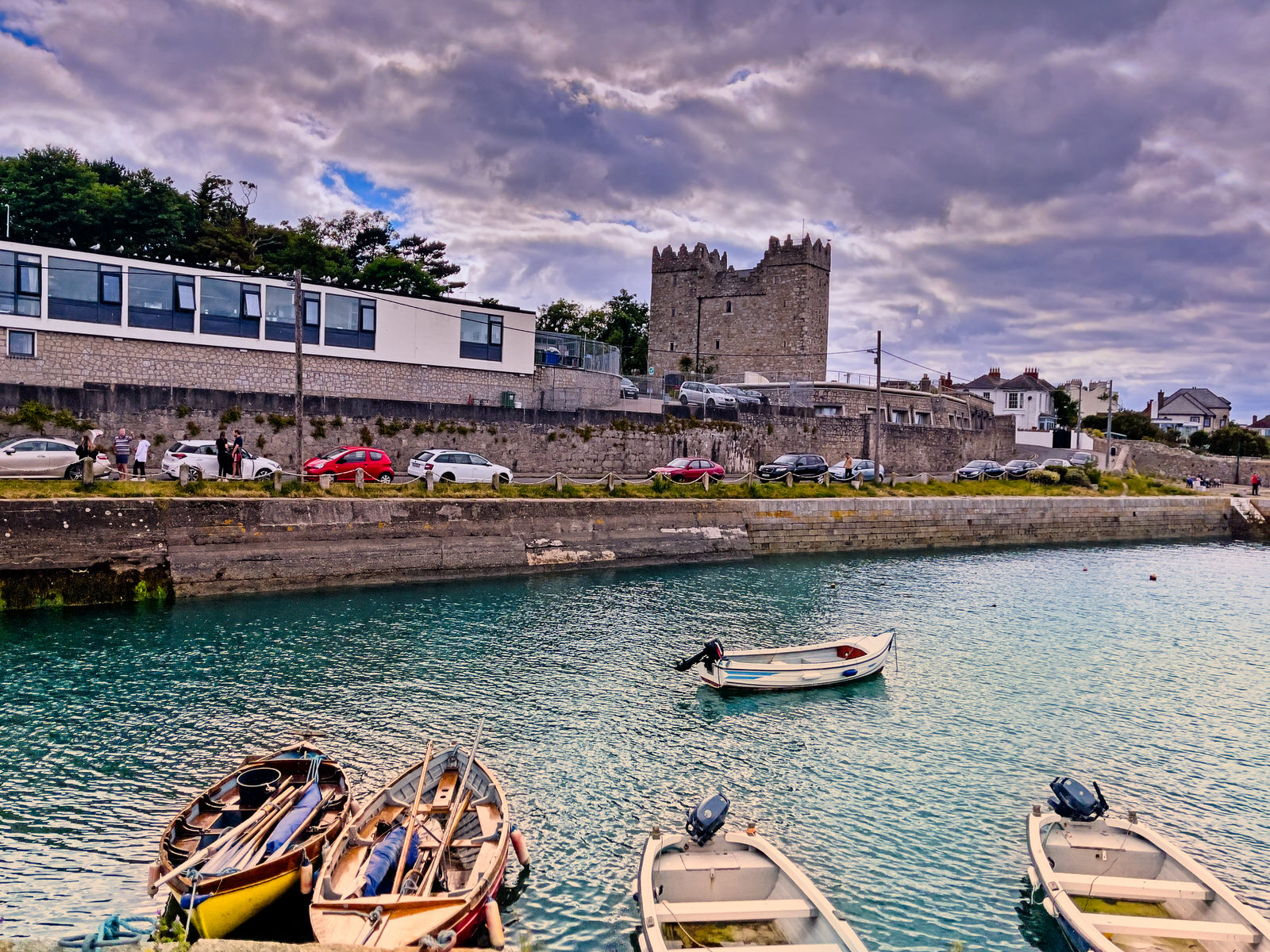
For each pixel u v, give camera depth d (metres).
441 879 11.75
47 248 34.84
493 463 39.56
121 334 36.50
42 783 15.77
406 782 14.41
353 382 42.53
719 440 54.12
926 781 17.66
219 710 19.42
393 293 43.44
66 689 20.36
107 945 10.52
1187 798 17.25
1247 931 11.09
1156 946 11.11
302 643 24.58
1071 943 11.69
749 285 84.50
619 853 14.41
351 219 76.38
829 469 54.19
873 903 13.34
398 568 32.41
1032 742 19.94
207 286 38.41
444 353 45.38
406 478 39.09
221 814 12.91
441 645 25.06
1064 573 42.91
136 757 16.92
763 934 11.21
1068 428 105.62
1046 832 13.80
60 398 32.81
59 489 27.55
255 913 11.45
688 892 12.30
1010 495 56.38
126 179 58.59
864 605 32.78
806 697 22.58
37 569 26.03
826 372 85.50
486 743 18.42
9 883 12.65
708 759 18.31
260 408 37.12
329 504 31.33
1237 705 22.91
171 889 11.15
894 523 47.91
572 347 52.06
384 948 9.45
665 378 69.56
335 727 18.75
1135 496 62.22
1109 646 28.69
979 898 13.52
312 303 41.03
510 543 35.22
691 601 31.91
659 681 22.94
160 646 23.66
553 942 11.95
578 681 22.55
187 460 31.84
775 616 30.17
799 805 16.42
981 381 106.19
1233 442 99.81
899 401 74.69
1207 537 61.47
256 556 29.50
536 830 15.06
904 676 24.61
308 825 13.06
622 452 48.91
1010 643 28.62
